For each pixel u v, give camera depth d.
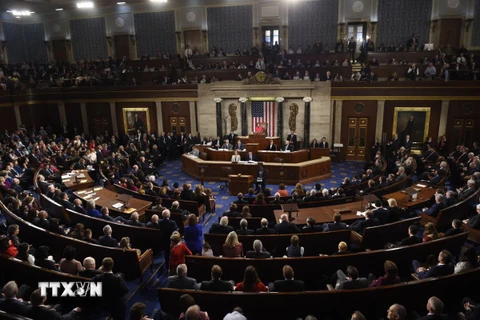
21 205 10.17
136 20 27.36
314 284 7.35
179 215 10.09
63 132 25.38
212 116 23.03
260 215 10.88
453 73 20.11
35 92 25.03
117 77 24.91
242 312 5.33
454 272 6.53
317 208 10.59
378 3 23.47
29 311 5.47
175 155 22.92
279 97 21.69
